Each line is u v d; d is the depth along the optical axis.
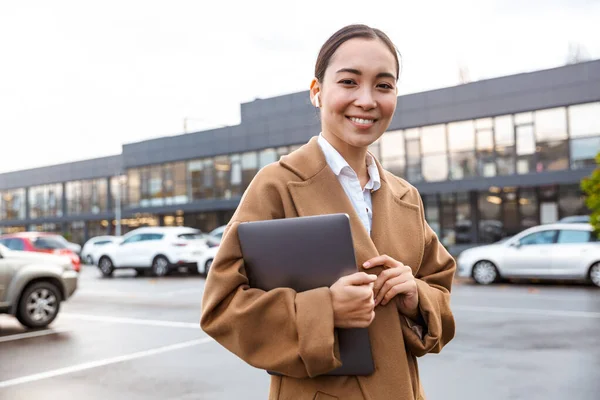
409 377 1.17
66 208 37.69
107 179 35.50
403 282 1.16
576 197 19.02
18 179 40.16
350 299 1.05
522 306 8.65
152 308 9.39
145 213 30.45
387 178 1.38
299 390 1.17
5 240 13.16
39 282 7.51
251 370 5.09
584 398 4.07
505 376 4.69
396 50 1.30
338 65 1.23
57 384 4.67
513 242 12.28
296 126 25.08
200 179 28.66
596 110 18.27
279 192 1.21
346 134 1.24
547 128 19.08
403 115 21.72
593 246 11.34
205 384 4.63
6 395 4.36
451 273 1.43
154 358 5.59
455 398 4.12
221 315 1.12
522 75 19.30
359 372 1.13
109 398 4.26
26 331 7.24
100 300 10.62
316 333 1.04
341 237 1.09
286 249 1.12
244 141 26.62
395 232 1.29
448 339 1.37
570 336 6.26
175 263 16.44
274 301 1.08
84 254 23.30
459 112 20.55
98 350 6.00
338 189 1.22
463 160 20.73
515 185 19.08
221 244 1.18
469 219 20.97
